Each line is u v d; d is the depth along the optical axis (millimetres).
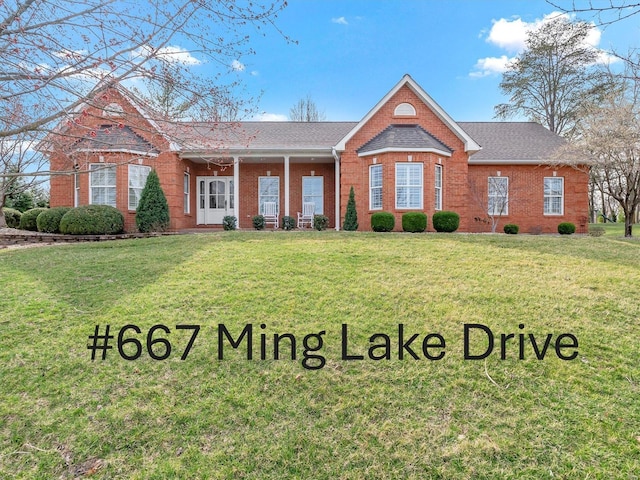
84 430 3031
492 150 17422
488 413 3158
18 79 4484
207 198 17672
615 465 2658
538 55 24875
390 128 14938
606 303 5168
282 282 6055
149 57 4977
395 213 13914
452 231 13328
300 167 17609
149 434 2996
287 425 3072
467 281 6098
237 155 15391
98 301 5316
